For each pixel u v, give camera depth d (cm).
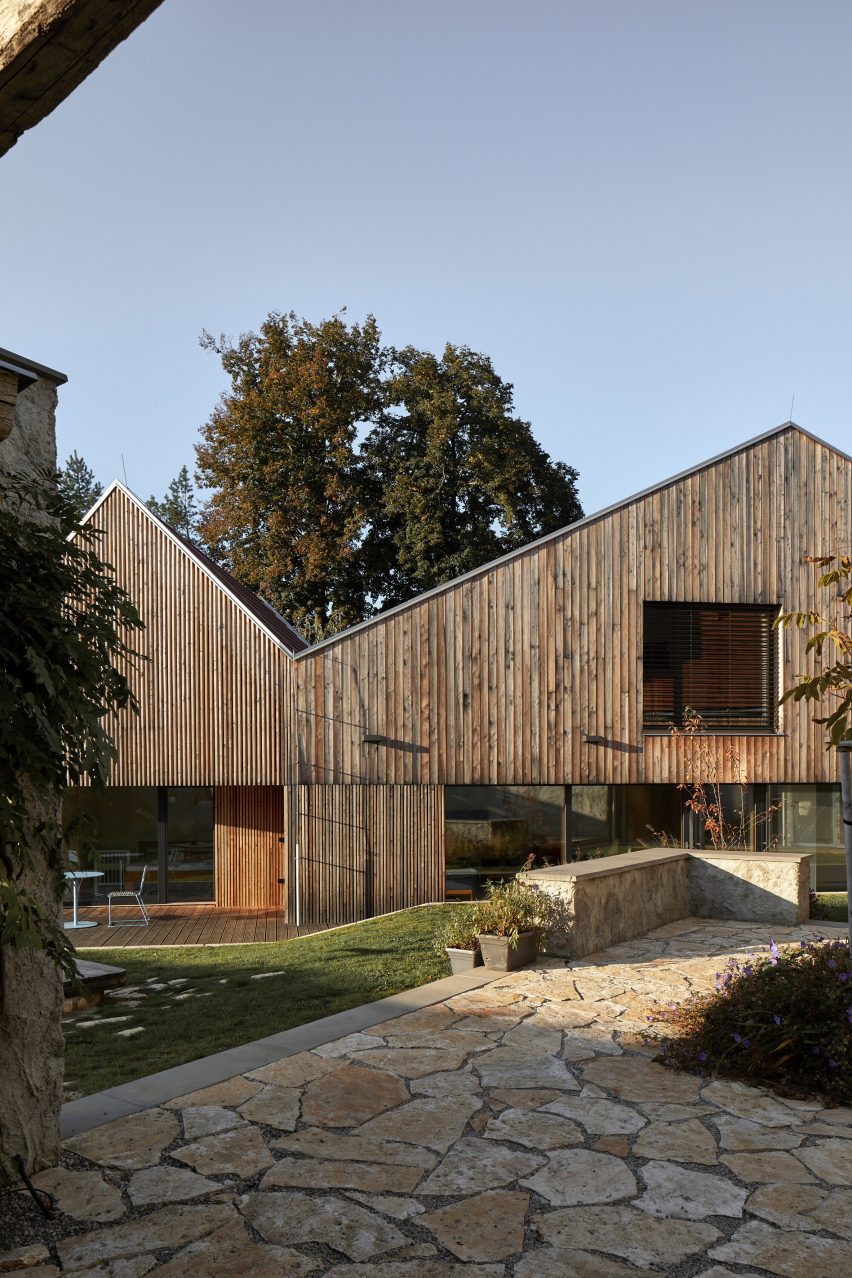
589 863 987
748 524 1789
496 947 831
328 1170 423
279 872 1875
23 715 395
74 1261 347
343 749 1662
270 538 3297
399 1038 628
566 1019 672
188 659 1755
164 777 1747
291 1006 818
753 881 1095
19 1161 396
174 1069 564
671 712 1752
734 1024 586
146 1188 407
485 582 1694
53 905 436
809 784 1839
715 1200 397
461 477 3369
